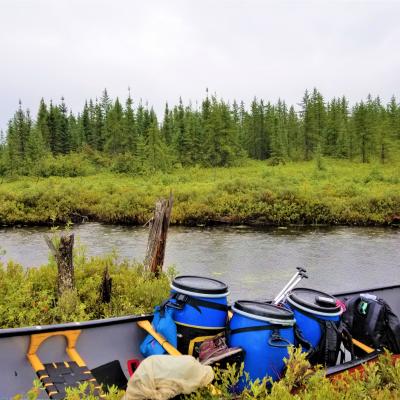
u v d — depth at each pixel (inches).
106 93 3927.2
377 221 950.4
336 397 112.0
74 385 144.5
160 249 332.2
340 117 3528.5
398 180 1555.1
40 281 286.4
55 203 999.6
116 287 287.4
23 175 2060.8
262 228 901.2
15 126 2984.7
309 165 2448.3
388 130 2790.4
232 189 1163.3
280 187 1136.8
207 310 162.9
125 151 2650.1
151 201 1000.2
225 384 122.4
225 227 913.5
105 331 175.0
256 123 3137.3
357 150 2810.0
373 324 180.9
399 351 180.5
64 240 264.7
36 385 107.3
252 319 148.2
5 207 933.8
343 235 808.9
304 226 932.0
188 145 2471.7
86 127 3430.1
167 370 117.1
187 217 951.0
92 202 1055.6
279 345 144.2
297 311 163.0
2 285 270.1
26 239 743.1
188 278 178.9
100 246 669.9
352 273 520.4
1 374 149.9
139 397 115.0
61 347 164.7
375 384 123.1
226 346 152.8
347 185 1352.1
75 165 2170.3
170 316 166.6
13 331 152.9
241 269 536.1
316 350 158.2
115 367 174.1
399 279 494.9
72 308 250.7
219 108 2758.4
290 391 123.4
